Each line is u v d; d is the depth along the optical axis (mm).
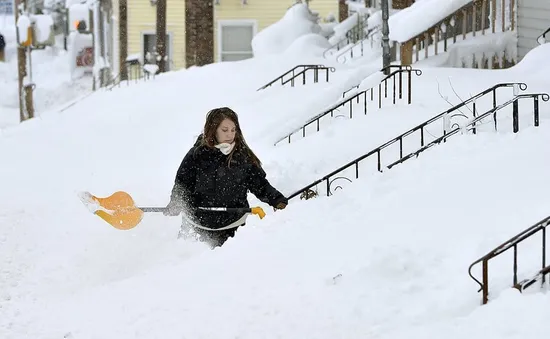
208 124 11906
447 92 19969
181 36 51625
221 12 50594
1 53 75312
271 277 10273
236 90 28547
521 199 11070
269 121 21953
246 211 12000
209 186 11992
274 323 9031
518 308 8352
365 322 8859
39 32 42688
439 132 16703
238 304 9602
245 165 12023
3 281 12273
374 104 19891
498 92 19484
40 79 66062
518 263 9414
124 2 51156
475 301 8867
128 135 24750
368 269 9734
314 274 10109
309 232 11641
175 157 21453
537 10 27359
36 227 15516
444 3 27516
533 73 22297
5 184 19750
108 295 10641
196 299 9938
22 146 25250
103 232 14625
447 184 12141
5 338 9469
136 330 9234
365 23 41031
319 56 35344
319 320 8992
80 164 21750
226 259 11250
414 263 9766
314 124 19828
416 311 8914
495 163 12555
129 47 52031
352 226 11508
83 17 60219
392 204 11953
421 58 29156
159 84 32562
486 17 29766
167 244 13547
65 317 10031
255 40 39562
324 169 16156
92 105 31875
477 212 10992
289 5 50719
